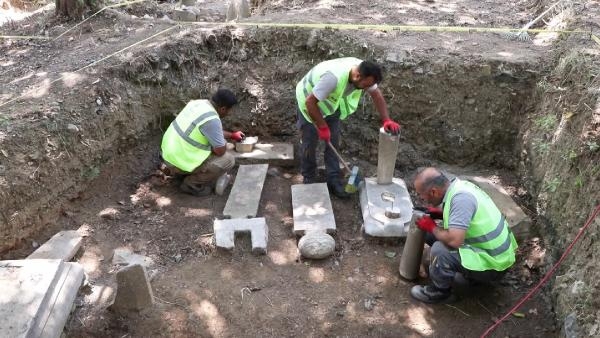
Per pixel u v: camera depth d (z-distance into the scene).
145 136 5.24
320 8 6.29
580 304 3.17
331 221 4.31
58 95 4.58
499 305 3.69
